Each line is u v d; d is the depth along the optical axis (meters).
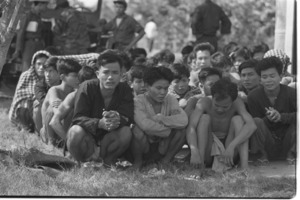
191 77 15.64
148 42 33.69
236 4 31.81
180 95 13.77
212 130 12.16
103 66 11.45
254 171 11.75
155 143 11.92
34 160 11.34
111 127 11.24
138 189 10.30
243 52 16.28
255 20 31.70
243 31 31.36
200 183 10.70
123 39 22.58
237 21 31.50
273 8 31.89
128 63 14.60
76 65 13.41
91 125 11.30
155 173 11.25
